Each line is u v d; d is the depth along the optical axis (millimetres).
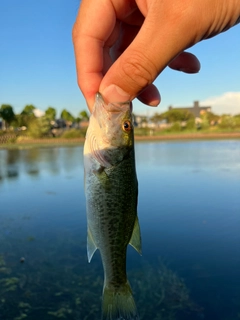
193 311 337
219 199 706
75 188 888
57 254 460
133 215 178
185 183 875
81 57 170
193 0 120
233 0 119
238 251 444
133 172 179
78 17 170
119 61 139
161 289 372
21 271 415
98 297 368
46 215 641
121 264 176
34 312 342
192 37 125
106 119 170
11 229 560
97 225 170
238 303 345
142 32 129
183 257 434
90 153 170
